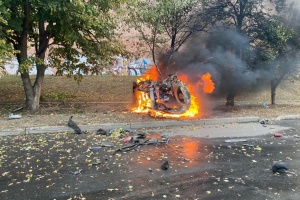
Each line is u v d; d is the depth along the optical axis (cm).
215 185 510
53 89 1825
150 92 1175
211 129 981
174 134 898
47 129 891
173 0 1212
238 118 1130
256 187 504
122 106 1390
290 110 1421
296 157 686
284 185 515
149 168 591
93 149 713
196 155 686
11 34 1074
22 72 1098
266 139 858
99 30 1205
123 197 457
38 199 450
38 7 1028
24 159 638
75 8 1033
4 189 485
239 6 1441
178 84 1174
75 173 555
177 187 498
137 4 1216
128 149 718
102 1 1130
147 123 995
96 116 1112
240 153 710
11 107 1296
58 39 1270
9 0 965
